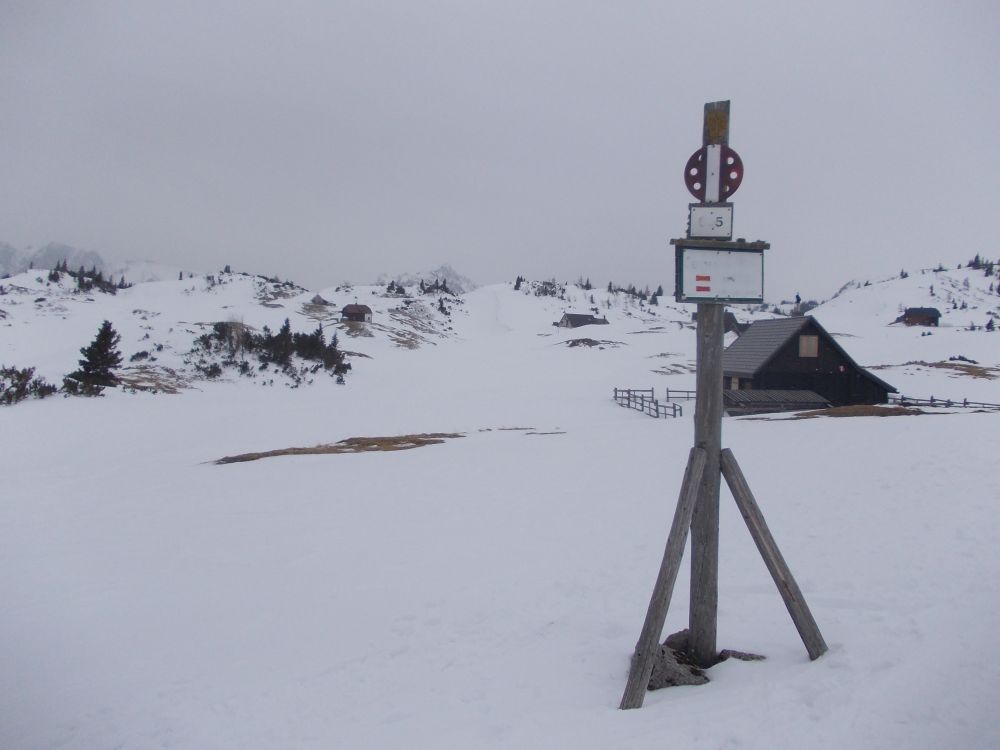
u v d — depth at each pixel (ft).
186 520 40.55
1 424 88.38
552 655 18.88
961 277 593.01
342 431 97.04
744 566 25.12
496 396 139.13
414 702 16.58
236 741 15.26
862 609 19.76
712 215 16.49
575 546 30.12
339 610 24.25
